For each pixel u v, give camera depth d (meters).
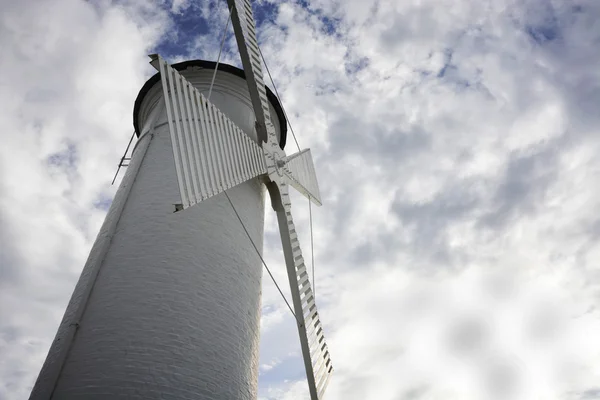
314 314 7.39
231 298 5.81
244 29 7.88
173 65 8.10
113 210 6.35
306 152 9.95
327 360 7.27
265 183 7.64
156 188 6.29
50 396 4.46
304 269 7.59
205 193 5.28
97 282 5.32
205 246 5.92
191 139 5.37
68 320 5.12
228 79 8.16
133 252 5.57
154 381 4.66
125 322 4.95
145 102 8.38
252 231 6.80
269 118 7.98
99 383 4.54
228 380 5.22
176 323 5.11
